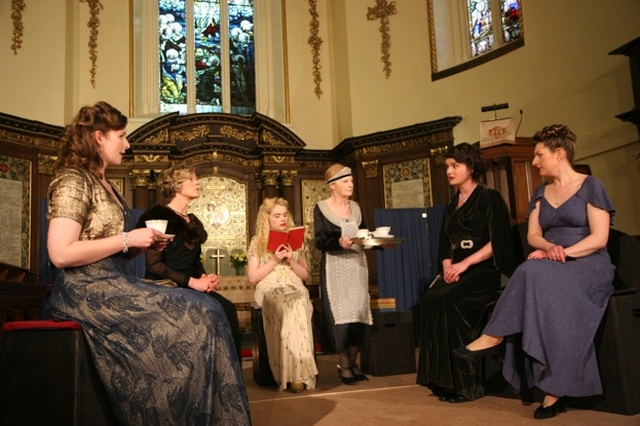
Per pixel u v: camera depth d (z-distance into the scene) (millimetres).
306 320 4195
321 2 12023
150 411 1972
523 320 2941
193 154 10250
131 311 2033
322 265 4426
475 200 3893
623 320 2908
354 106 11031
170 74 11242
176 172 3865
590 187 3111
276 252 4312
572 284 2910
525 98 9000
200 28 11609
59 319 2033
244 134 10719
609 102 7582
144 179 9805
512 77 9266
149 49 11000
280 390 4121
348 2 11422
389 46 11078
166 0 11469
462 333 3484
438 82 10477
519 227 4055
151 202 9844
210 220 10258
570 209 3141
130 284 2088
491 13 10109
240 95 11578
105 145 2252
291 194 10680
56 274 2117
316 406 3445
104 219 2129
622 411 2836
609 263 3039
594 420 2756
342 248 4266
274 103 11609
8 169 8562
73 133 2215
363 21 11312
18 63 9094
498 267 3684
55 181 2088
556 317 2877
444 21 10805
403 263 8805
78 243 2004
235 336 4309
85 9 10555
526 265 3008
